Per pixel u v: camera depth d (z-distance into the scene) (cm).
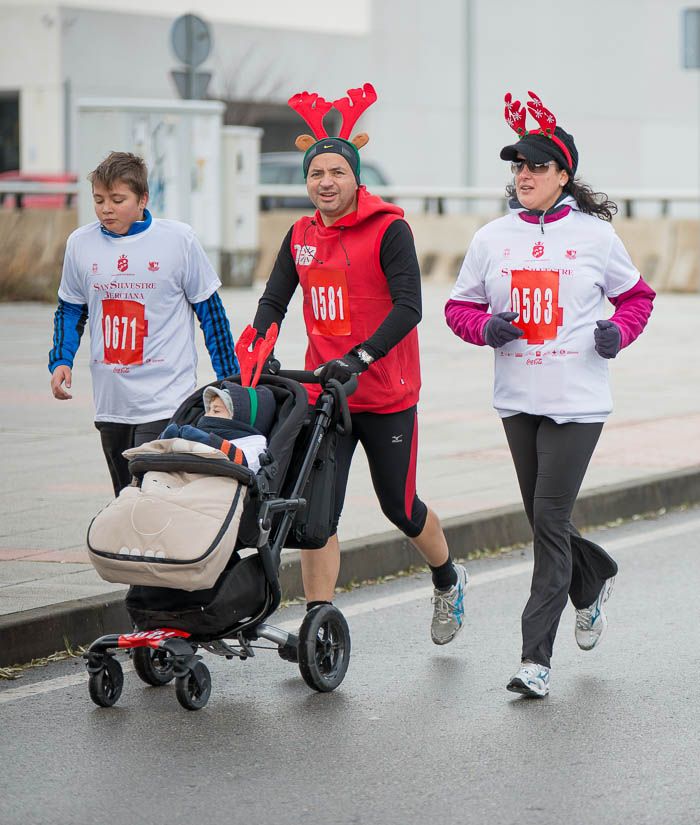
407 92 7081
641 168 7656
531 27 7312
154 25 6412
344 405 961
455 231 4303
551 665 1056
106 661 945
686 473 1667
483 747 882
